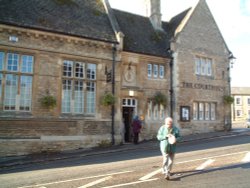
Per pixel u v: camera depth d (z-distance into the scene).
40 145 14.11
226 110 22.27
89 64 16.12
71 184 7.41
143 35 20.19
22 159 12.28
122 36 17.08
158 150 13.55
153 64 19.03
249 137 17.36
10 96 13.80
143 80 18.28
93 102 16.11
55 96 14.80
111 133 16.30
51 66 14.83
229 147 12.95
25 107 14.12
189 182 7.12
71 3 17.48
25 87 14.21
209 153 11.51
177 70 19.56
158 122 18.66
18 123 13.65
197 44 21.03
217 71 22.02
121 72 17.36
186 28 20.64
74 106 15.46
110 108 16.48
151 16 22.31
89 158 12.27
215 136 18.33
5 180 8.24
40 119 14.23
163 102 18.59
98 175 8.37
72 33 15.37
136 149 14.62
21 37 14.08
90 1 18.67
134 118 16.73
